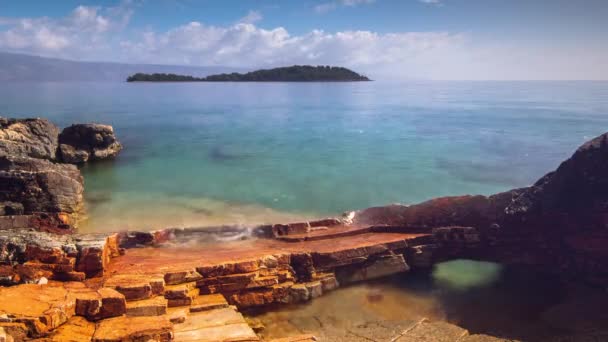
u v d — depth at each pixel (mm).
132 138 46312
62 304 11625
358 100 104125
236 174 32062
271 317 15297
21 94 105188
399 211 22078
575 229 18734
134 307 12797
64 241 15531
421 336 13617
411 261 19172
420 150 40688
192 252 18188
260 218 23203
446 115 69438
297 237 19672
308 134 50406
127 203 25281
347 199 26578
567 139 45656
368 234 20516
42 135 33125
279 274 16578
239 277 15828
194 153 39344
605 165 18781
